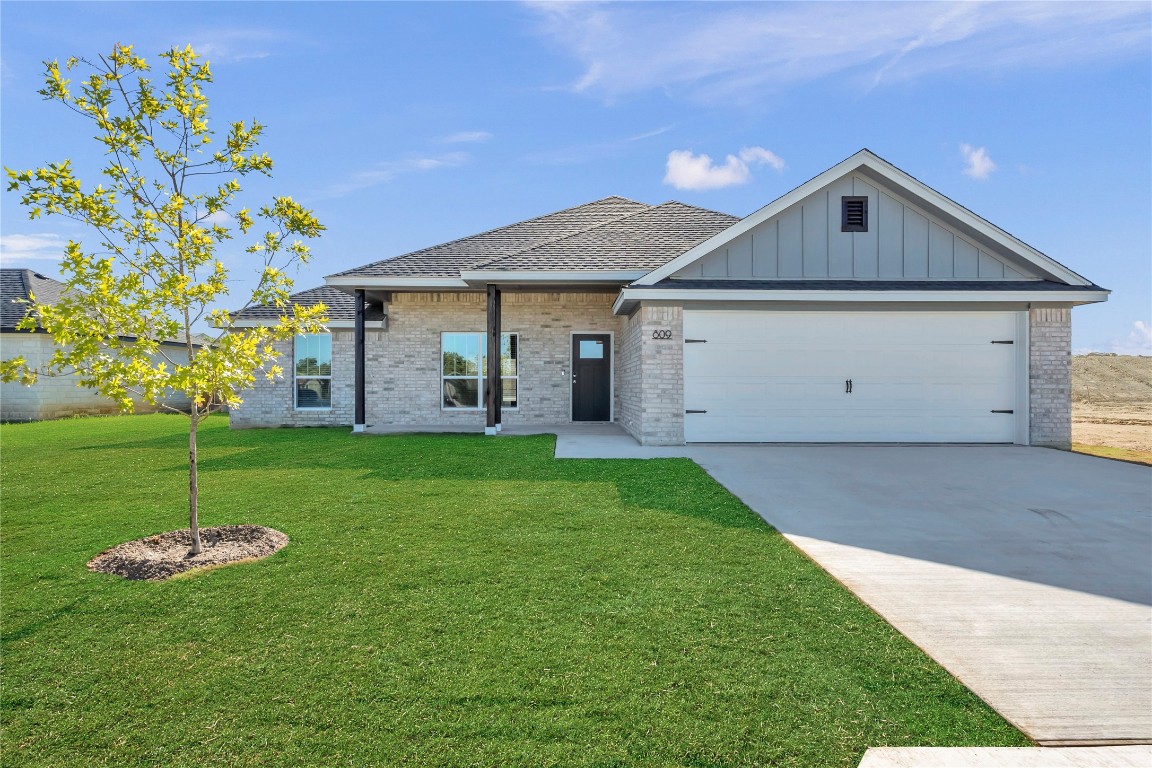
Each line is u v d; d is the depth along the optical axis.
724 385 11.58
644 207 17.72
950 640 3.50
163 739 2.62
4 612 3.89
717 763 2.45
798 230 11.74
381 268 14.25
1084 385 30.16
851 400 11.64
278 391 16.44
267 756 2.50
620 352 15.66
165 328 5.13
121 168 5.35
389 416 16.12
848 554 5.01
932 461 9.65
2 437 14.00
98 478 8.45
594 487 7.47
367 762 2.46
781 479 8.11
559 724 2.69
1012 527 5.85
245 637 3.54
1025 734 2.65
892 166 11.41
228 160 5.61
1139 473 8.67
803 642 3.46
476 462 9.46
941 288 11.27
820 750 2.54
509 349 15.91
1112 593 4.21
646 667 3.17
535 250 13.74
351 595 4.13
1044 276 11.77
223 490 7.47
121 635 3.57
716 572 4.55
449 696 2.92
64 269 4.78
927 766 2.45
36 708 2.86
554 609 3.89
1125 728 2.70
